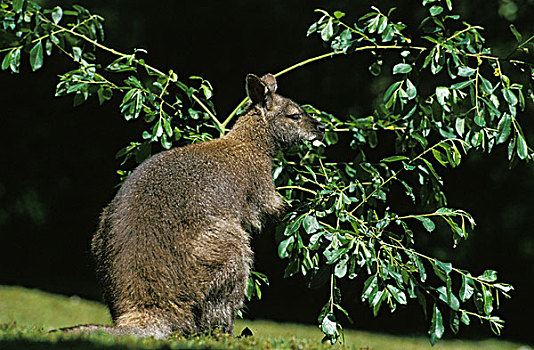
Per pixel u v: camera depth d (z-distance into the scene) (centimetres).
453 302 943
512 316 2422
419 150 1461
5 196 2759
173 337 835
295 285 2498
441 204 1099
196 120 1164
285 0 2439
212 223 925
